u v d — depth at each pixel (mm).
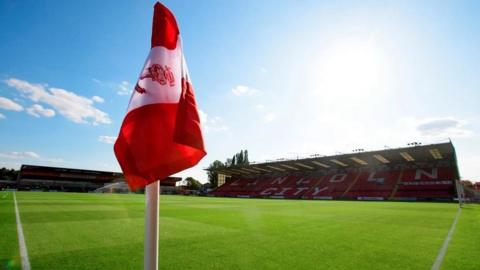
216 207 19906
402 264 4727
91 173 66312
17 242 6141
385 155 43719
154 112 2016
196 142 1985
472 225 10156
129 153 1989
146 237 1826
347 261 4867
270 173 70312
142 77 2131
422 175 46312
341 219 12047
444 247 6141
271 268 4410
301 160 51219
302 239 6965
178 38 2322
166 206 20609
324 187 54406
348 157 46281
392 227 9453
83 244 6004
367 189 48281
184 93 2102
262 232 8062
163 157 1969
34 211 12984
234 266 4504
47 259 4785
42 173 61281
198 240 6727
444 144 36125
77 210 14023
